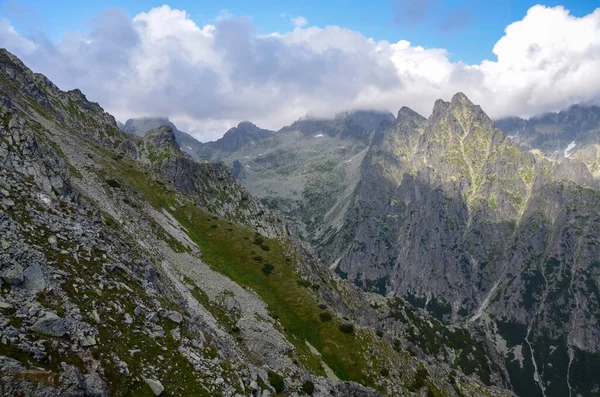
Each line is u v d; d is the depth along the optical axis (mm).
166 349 33188
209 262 94125
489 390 120125
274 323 81688
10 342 22750
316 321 93562
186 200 131375
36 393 20578
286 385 51531
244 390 36531
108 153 130375
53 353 24312
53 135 103125
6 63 169625
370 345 91062
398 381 85688
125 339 30547
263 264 110812
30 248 31625
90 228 43562
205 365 35250
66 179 51000
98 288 33812
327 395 62062
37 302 26953
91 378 24156
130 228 71750
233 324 69875
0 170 41125
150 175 133250
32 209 38062
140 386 27531
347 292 150000
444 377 107750
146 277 45594
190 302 61062
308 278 115625
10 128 48188
